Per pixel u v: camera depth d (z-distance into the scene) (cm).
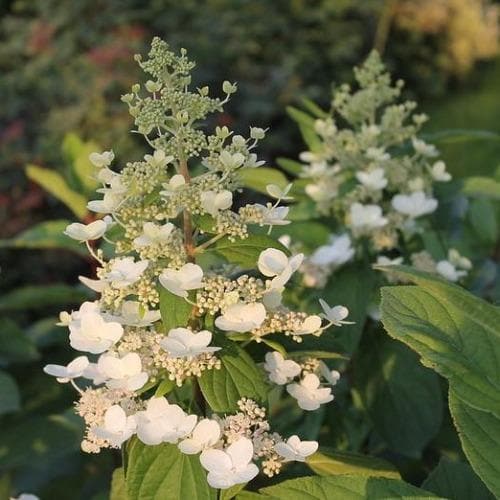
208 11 204
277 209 39
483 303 34
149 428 36
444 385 62
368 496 37
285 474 45
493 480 34
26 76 170
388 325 35
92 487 69
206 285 37
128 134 155
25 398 71
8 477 74
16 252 139
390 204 61
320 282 57
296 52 212
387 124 62
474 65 264
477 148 189
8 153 150
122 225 37
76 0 186
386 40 250
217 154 38
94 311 38
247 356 38
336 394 60
